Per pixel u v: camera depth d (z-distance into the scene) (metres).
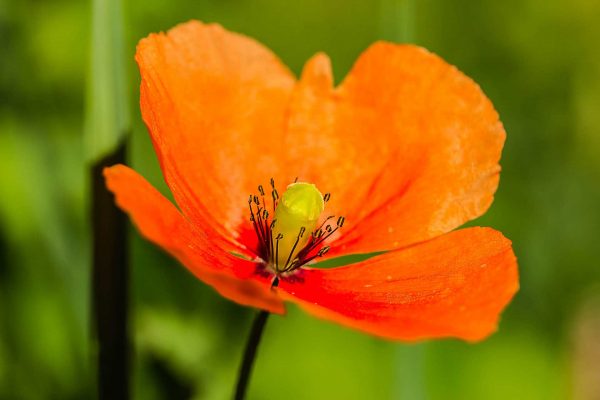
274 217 0.23
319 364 0.29
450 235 0.23
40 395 0.27
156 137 0.22
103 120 0.24
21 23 0.29
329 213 0.24
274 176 0.24
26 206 0.27
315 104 0.24
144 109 0.22
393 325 0.21
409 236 0.23
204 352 0.28
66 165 0.28
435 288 0.22
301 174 0.24
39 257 0.27
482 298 0.21
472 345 0.29
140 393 0.27
